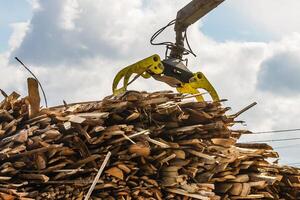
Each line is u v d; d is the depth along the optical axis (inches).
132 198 301.9
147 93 317.4
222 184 342.0
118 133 288.7
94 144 293.0
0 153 268.2
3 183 266.7
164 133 317.4
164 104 313.6
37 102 297.1
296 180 382.6
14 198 262.2
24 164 269.7
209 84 415.5
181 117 318.7
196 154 319.6
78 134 287.6
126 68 371.2
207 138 334.0
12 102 300.2
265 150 359.3
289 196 389.1
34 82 295.1
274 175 373.7
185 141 319.9
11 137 279.7
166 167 315.6
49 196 275.7
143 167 306.5
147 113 310.3
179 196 317.4
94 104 306.3
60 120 287.6
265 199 365.1
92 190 276.5
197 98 409.1
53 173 282.0
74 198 282.5
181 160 316.8
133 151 297.3
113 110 300.7
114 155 295.7
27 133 278.8
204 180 328.2
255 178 348.8
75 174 284.8
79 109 307.6
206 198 312.5
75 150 287.3
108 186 291.0
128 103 302.2
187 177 320.2
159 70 381.1
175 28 437.7
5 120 297.3
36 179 273.0
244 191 341.1
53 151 274.4
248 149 359.9
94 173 286.2
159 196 310.2
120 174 292.7
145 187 304.7
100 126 286.4
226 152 335.0
